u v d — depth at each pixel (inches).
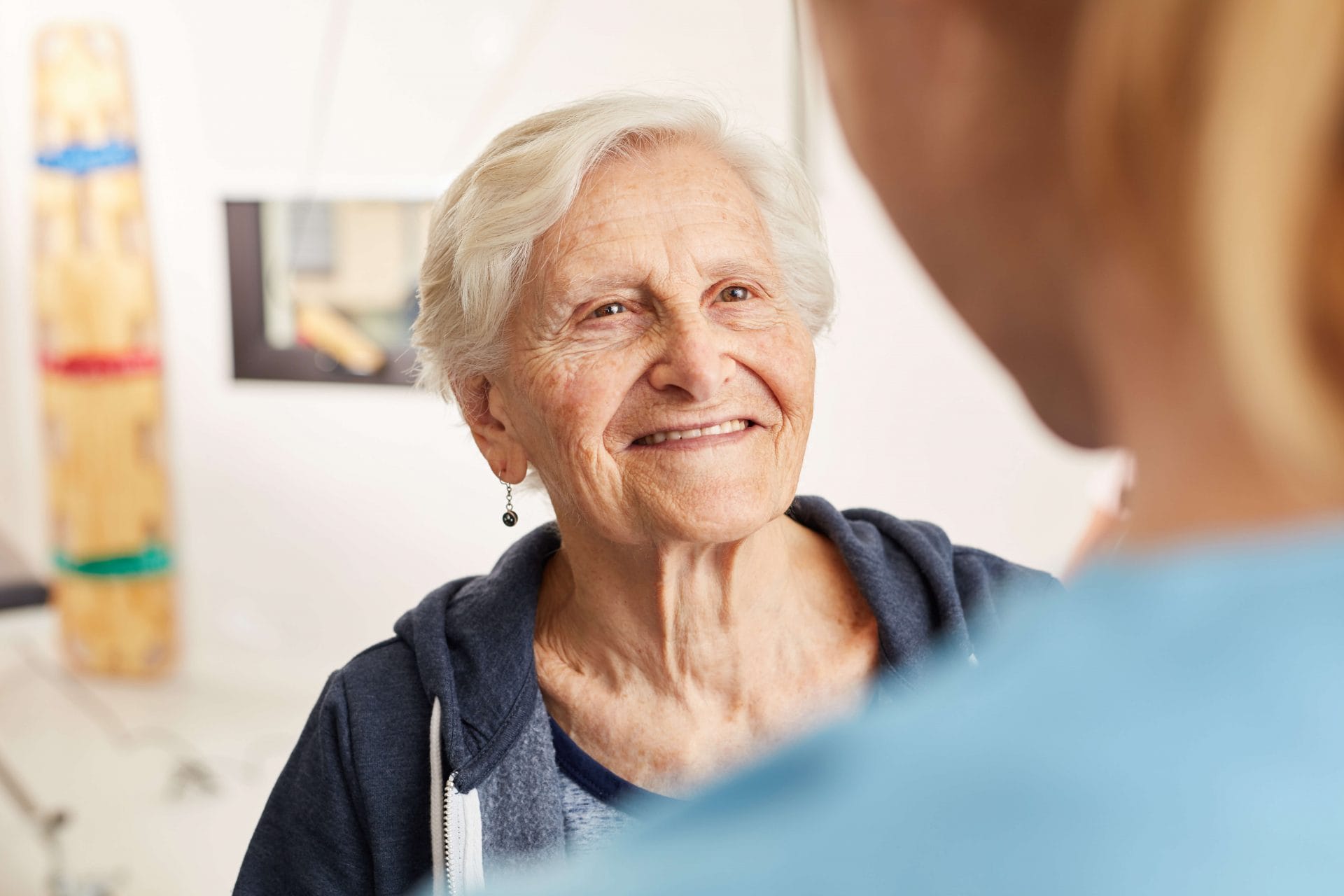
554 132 45.1
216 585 164.2
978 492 124.1
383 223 152.9
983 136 8.1
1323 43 6.8
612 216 44.4
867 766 9.3
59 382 159.5
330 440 157.5
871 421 127.3
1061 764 8.5
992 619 48.6
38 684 165.6
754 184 47.2
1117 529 9.1
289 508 160.1
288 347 157.9
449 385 50.7
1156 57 7.2
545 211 44.2
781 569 47.9
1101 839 8.2
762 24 122.7
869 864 8.7
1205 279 7.2
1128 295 7.8
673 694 47.1
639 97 45.8
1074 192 7.9
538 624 50.3
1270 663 8.1
